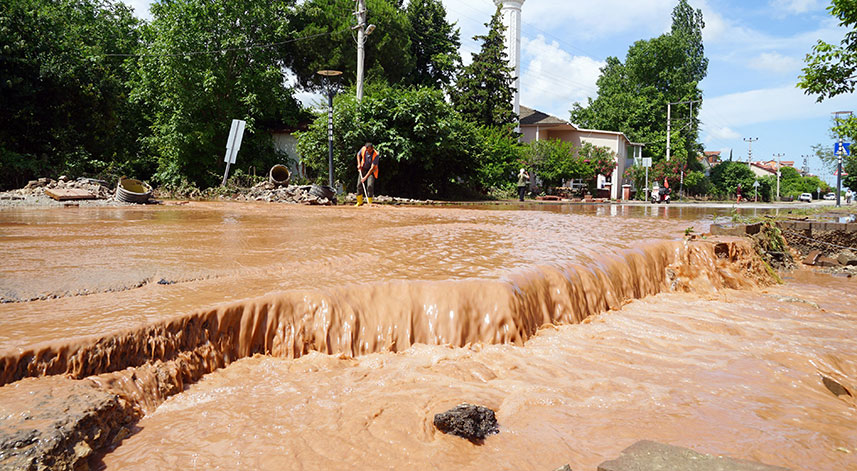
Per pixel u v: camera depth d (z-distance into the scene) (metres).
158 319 2.82
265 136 30.75
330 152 21.14
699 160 61.38
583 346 3.78
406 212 13.87
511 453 2.24
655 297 5.77
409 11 41.25
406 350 3.49
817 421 2.68
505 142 32.66
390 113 23.70
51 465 1.82
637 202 33.09
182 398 2.63
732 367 3.46
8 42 21.08
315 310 3.41
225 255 5.32
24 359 2.35
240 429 2.33
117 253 5.38
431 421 2.44
